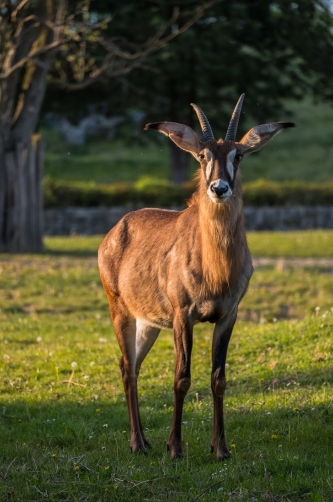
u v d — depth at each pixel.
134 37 42.66
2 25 28.00
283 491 8.88
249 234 38.19
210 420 11.81
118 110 51.53
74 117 52.06
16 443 10.93
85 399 13.38
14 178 30.83
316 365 13.86
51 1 30.77
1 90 30.38
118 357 15.85
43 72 31.59
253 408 12.11
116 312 11.71
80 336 18.36
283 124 10.48
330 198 42.69
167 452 10.34
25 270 25.72
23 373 15.00
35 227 31.78
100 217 41.88
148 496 8.95
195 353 16.12
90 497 8.83
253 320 21.28
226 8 42.06
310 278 24.56
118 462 10.02
